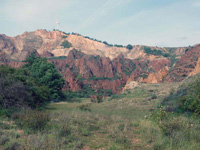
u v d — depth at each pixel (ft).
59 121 36.52
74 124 36.52
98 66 443.32
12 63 391.65
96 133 31.27
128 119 47.37
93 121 42.52
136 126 38.14
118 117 49.21
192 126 31.45
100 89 351.46
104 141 26.35
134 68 490.08
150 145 24.27
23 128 29.22
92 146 23.81
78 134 29.07
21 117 33.86
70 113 50.26
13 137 23.47
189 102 49.37
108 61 458.09
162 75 227.81
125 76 407.23
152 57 595.47
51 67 171.32
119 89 350.64
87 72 423.23
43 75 164.86
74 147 21.62
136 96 127.24
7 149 19.69
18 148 19.95
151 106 82.94
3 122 32.48
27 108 46.39
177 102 57.26
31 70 172.14
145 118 44.60
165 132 27.68
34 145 20.15
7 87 49.37
